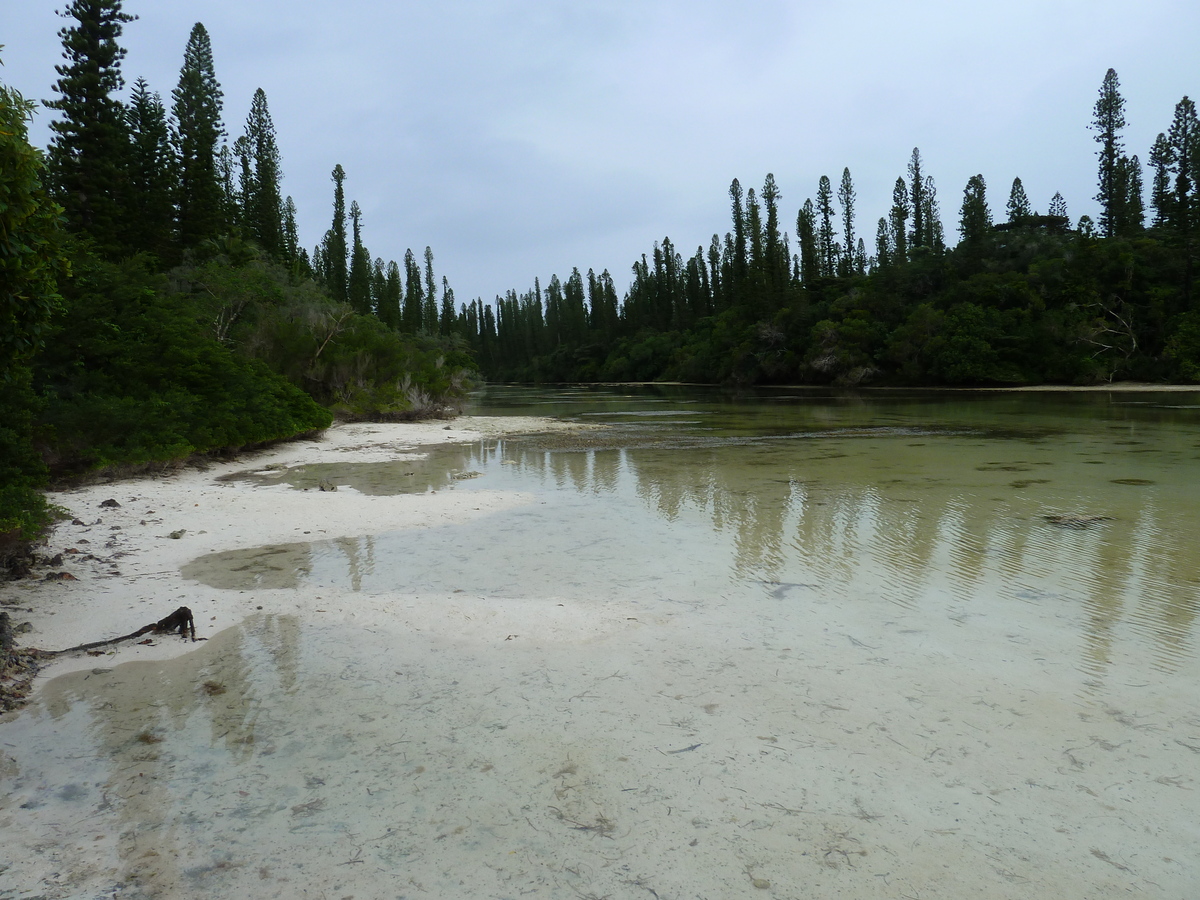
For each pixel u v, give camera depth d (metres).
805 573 7.17
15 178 4.89
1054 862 3.02
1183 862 3.01
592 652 5.26
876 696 4.52
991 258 65.56
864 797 3.48
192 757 3.88
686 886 2.88
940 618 5.87
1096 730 4.08
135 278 17.41
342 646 5.40
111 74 29.66
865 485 12.22
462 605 6.27
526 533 9.01
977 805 3.41
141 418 13.52
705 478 13.36
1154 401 36.03
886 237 92.62
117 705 4.47
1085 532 8.66
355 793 3.54
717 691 4.61
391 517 9.98
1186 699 4.43
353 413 28.31
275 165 50.38
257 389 18.03
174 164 36.94
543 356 121.06
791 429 24.05
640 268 116.38
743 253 86.62
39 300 5.46
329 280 60.25
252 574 7.27
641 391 69.69
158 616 6.02
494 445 20.11
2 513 6.81
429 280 100.62
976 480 12.55
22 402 9.31
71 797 3.52
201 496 11.44
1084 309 54.41
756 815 3.35
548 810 3.40
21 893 2.84
